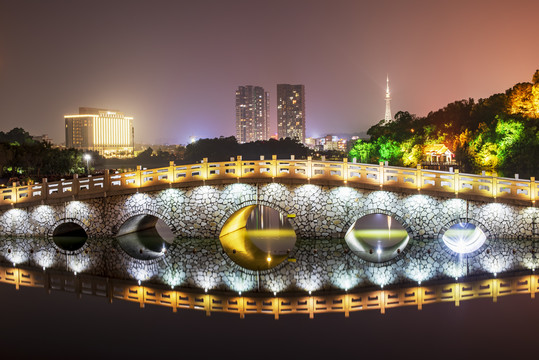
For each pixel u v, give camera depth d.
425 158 79.50
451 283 23.86
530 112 63.34
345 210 32.31
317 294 22.70
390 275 25.59
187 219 33.44
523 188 30.89
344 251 31.16
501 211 31.12
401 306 20.95
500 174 57.22
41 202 34.94
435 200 31.55
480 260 28.08
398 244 33.97
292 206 32.66
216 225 33.19
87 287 24.31
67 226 37.22
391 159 91.81
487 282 23.86
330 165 32.41
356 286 23.78
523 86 65.12
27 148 85.06
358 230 40.50
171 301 22.11
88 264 28.64
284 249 33.16
